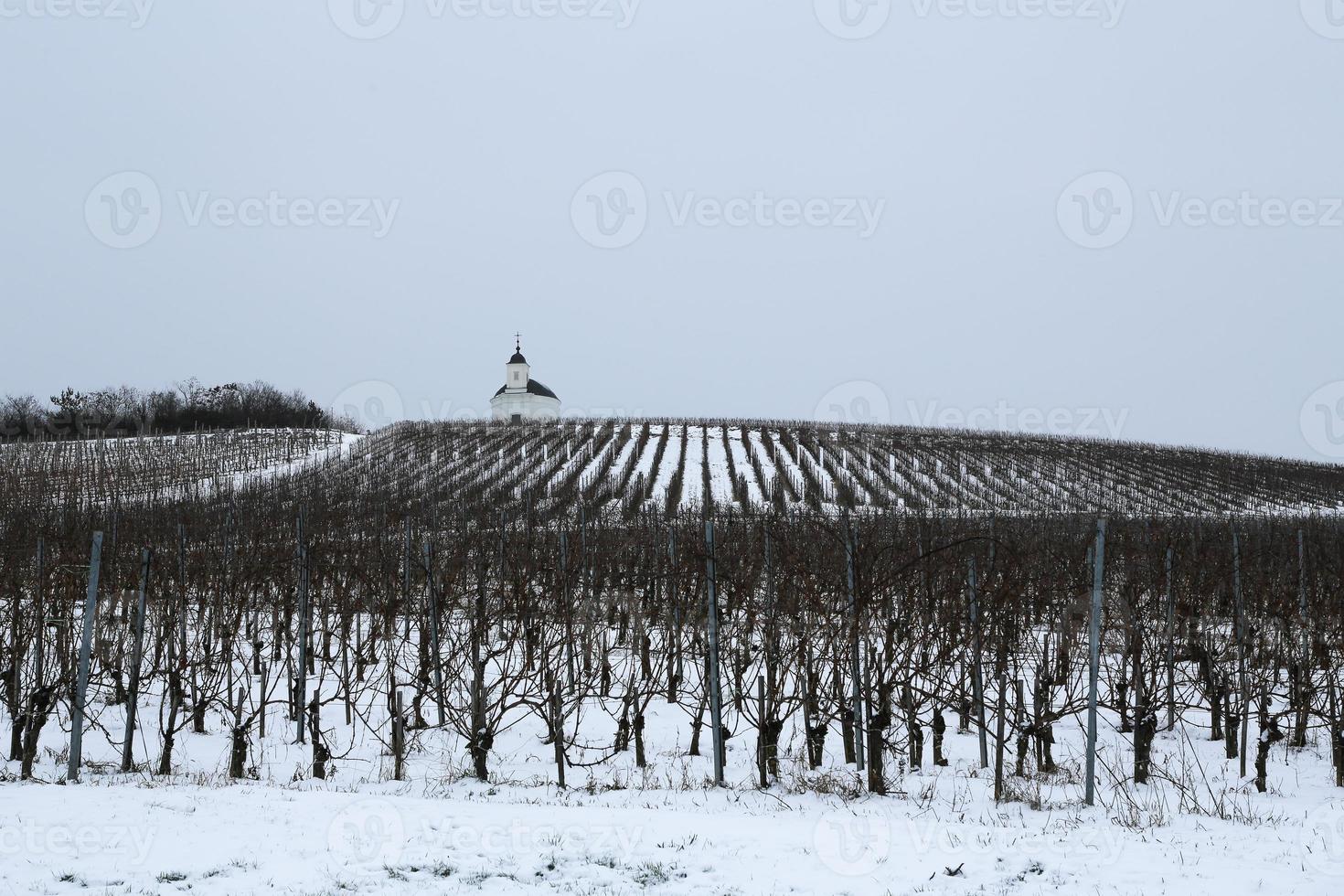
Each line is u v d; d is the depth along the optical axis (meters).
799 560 13.53
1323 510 48.44
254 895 6.66
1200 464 61.09
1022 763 12.33
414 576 18.16
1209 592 16.42
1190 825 9.12
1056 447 66.19
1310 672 13.49
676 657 16.38
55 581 14.91
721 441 65.06
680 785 11.16
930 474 55.00
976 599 12.30
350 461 56.34
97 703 15.48
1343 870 7.29
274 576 16.86
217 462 54.12
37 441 61.84
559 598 14.19
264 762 12.65
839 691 12.41
